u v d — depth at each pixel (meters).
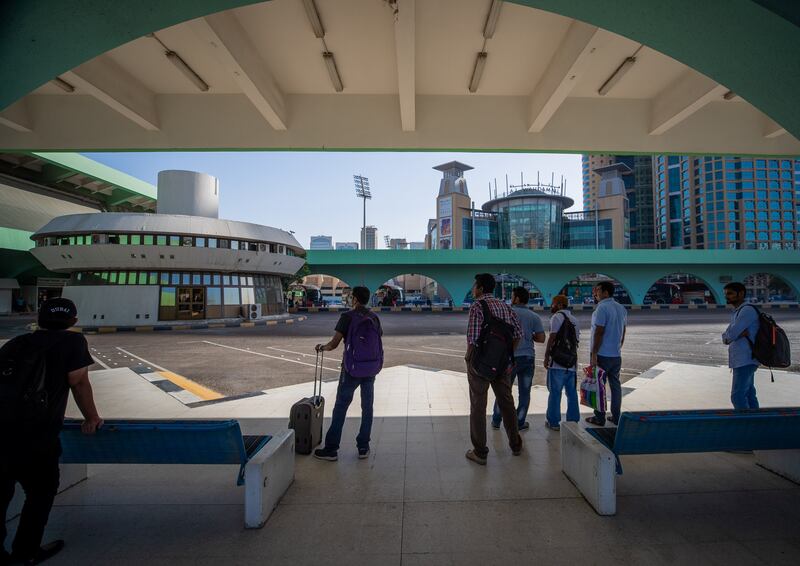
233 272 26.31
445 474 3.56
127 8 2.66
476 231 90.62
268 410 5.88
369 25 4.89
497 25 4.96
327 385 7.69
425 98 6.75
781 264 42.72
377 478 3.49
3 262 34.59
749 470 3.63
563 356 4.63
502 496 3.14
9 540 2.63
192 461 2.83
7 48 2.74
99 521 2.83
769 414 2.92
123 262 22.48
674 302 61.50
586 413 5.49
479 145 6.75
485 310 3.76
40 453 2.29
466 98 6.79
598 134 6.84
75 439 2.79
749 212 104.50
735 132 7.05
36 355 2.28
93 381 8.13
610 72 6.02
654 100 6.74
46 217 39.62
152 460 2.83
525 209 89.25
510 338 3.74
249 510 2.73
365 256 40.31
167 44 5.26
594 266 42.38
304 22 4.88
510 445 3.99
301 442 4.08
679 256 41.34
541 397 6.54
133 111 6.10
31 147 6.58
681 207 118.12
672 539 2.55
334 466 3.76
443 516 2.85
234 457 2.80
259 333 19.28
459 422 5.18
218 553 2.44
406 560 2.35
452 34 5.10
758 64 2.84
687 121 6.98
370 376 3.88
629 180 149.75
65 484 3.32
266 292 29.09
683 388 7.23
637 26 2.91
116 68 5.78
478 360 3.69
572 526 2.71
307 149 6.76
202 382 8.15
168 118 6.63
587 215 92.62
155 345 14.69
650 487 3.29
